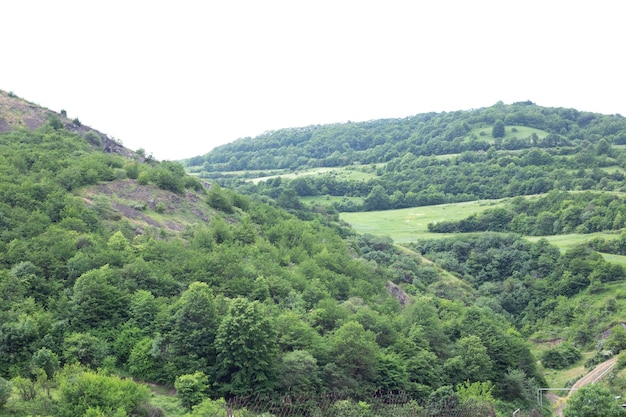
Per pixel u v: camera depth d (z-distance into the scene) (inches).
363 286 4714.6
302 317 3575.3
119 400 2273.6
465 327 4288.9
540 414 3651.6
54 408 2231.8
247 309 2901.1
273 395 2805.1
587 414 2913.4
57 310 2955.2
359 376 3189.0
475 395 3378.4
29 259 3262.8
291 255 4891.7
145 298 3083.2
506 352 4074.8
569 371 4803.2
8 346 2632.9
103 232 3954.2
